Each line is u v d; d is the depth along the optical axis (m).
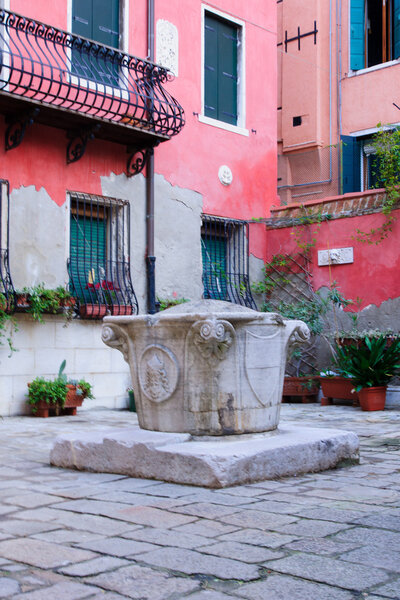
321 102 16.77
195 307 5.29
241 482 4.56
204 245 12.78
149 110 10.80
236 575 2.78
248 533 3.38
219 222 12.81
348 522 3.57
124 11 11.41
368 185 15.88
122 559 3.00
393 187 11.52
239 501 4.07
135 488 4.49
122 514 3.78
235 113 13.55
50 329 9.95
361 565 2.88
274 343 5.35
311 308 12.30
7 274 9.49
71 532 3.43
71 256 10.59
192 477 4.55
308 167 15.46
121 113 11.20
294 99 17.23
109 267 11.11
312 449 5.08
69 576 2.80
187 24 12.49
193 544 3.20
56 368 9.98
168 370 5.22
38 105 9.31
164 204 11.88
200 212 12.47
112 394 10.65
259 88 13.89
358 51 16.44
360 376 10.13
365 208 11.85
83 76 10.82
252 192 13.48
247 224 13.20
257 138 13.73
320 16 16.89
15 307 9.39
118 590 2.64
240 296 12.95
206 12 13.02
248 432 5.16
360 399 10.20
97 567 2.89
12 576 2.80
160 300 11.55
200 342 4.96
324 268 12.38
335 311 12.06
